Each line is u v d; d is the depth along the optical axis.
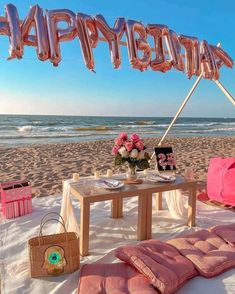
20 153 9.02
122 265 2.33
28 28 2.85
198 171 6.30
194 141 13.97
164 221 3.44
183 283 2.14
